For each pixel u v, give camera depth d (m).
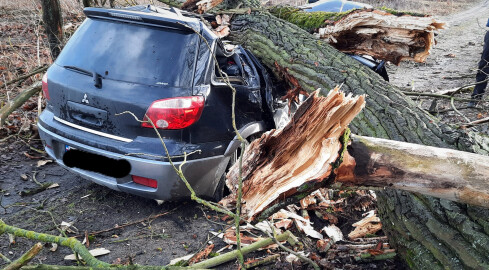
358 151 2.22
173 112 3.21
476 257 2.24
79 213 3.59
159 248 3.17
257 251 3.16
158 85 3.27
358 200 3.79
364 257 2.98
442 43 12.79
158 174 3.20
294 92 4.44
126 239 3.26
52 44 6.09
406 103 3.22
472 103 6.44
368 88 3.48
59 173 4.31
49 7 5.90
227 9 5.77
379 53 4.81
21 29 9.30
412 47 4.60
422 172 2.22
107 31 3.56
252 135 4.20
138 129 3.25
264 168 2.31
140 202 3.79
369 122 3.20
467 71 9.17
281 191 2.11
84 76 3.43
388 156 2.22
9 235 3.19
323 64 4.05
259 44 4.93
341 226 3.56
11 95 5.79
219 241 3.31
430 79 8.48
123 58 3.39
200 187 3.46
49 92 3.62
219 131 3.51
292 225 3.50
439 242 2.49
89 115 3.37
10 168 4.32
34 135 5.01
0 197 3.76
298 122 2.27
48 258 3.01
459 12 21.25
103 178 3.39
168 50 3.38
